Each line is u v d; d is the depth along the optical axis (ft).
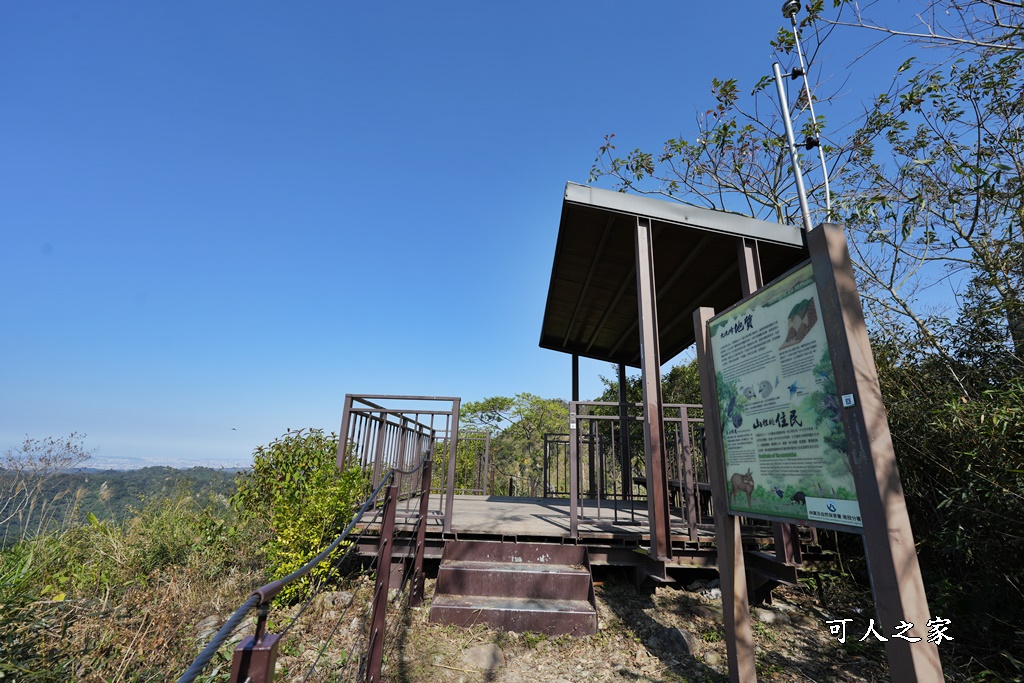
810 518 7.83
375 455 17.40
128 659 9.79
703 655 11.75
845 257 7.62
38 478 16.58
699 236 18.37
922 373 15.26
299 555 13.75
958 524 11.26
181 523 19.36
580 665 11.30
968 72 16.17
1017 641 10.19
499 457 61.31
